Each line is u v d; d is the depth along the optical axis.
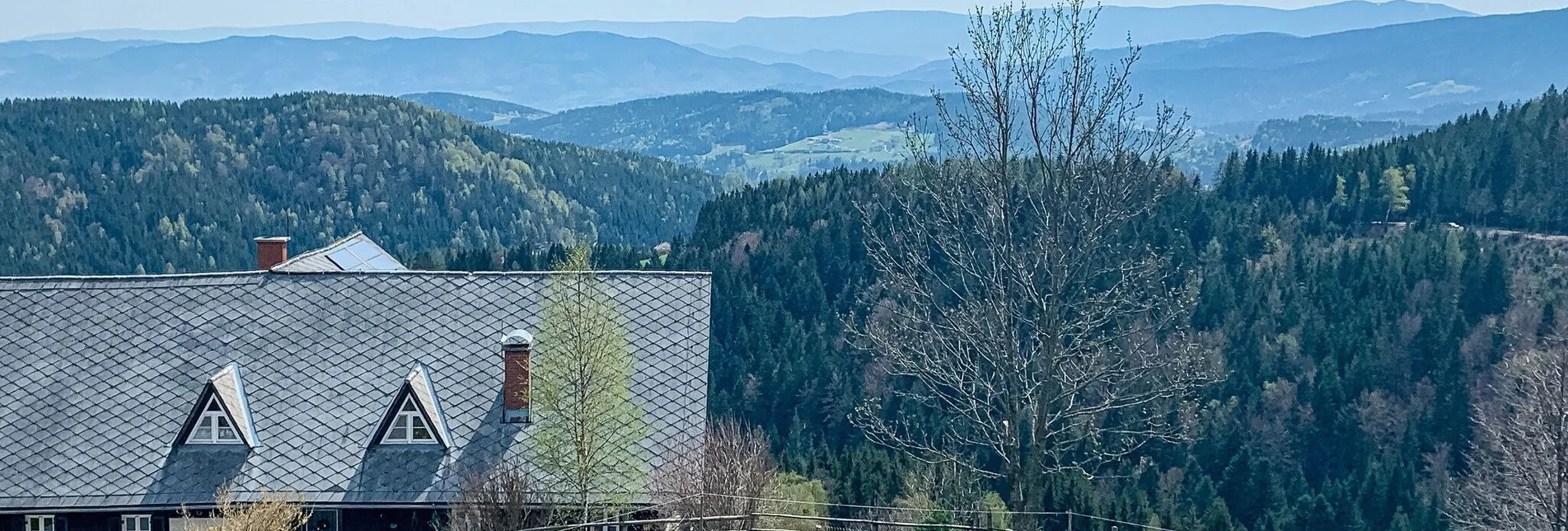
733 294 112.56
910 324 46.41
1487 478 48.56
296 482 30.03
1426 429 90.00
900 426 83.81
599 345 29.42
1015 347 35.16
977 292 39.59
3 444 30.34
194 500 29.66
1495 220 133.75
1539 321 93.81
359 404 31.61
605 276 34.97
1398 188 133.88
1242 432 89.69
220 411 30.66
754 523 31.80
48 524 29.92
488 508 28.44
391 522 30.17
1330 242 124.38
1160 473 80.69
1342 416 92.06
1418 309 102.06
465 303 34.03
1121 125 33.38
